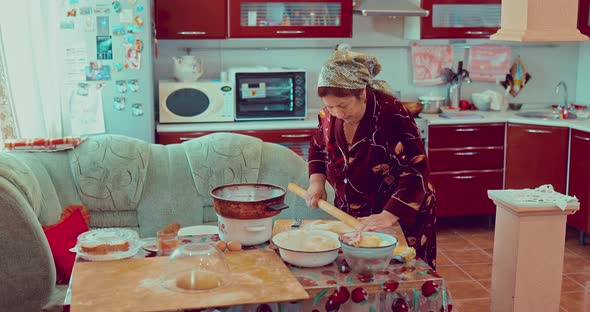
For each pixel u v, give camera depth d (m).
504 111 5.95
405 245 2.53
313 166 2.98
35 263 2.80
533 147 5.40
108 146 3.67
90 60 4.66
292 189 2.88
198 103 5.13
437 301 2.23
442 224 5.79
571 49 6.25
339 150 2.82
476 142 5.46
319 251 2.32
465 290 4.38
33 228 2.80
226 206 2.50
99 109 4.74
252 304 2.05
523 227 3.09
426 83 6.00
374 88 2.73
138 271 2.27
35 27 4.38
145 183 3.65
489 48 6.05
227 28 5.20
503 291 3.24
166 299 2.03
